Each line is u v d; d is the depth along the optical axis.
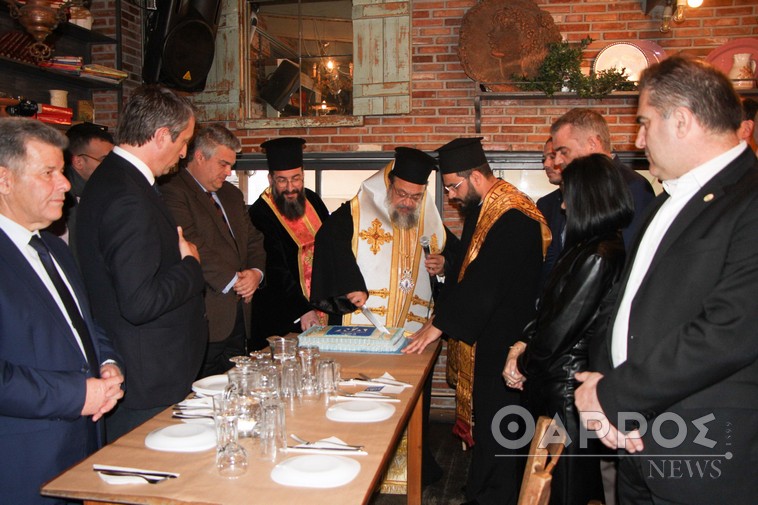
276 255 3.74
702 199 1.51
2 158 1.75
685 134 1.52
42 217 1.82
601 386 1.53
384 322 3.17
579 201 2.03
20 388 1.63
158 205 2.21
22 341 1.74
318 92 5.04
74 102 4.62
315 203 3.98
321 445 1.67
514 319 2.79
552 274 2.07
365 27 4.76
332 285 3.08
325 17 4.98
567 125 2.73
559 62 4.23
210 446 1.69
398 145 4.82
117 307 2.13
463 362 2.99
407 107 4.73
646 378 1.45
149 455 1.64
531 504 1.22
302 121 4.90
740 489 1.45
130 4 4.80
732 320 1.37
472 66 4.46
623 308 1.70
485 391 2.84
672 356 1.42
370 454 1.64
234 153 3.14
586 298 1.95
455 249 3.40
